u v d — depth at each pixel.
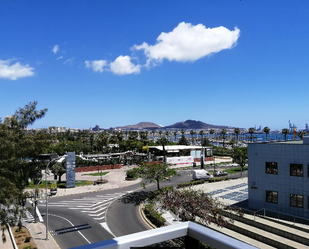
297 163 25.70
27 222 28.91
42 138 20.77
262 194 28.12
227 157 98.94
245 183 46.53
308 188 24.95
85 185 50.00
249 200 29.17
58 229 26.58
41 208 34.59
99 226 27.33
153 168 39.00
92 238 24.20
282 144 26.70
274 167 27.30
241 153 55.59
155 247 4.88
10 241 23.31
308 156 25.02
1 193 16.77
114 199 38.97
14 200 18.39
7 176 18.02
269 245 21.48
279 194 26.86
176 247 5.07
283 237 21.94
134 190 45.38
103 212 32.38
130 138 118.31
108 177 59.03
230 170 67.81
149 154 86.38
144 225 27.55
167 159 78.38
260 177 28.28
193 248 5.23
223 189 40.75
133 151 95.69
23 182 19.98
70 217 30.53
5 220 18.36
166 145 96.19
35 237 24.45
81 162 68.56
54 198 40.12
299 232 21.81
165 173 39.00
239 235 23.58
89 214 31.64
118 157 80.06
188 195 24.12
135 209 33.47
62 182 51.84
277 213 26.75
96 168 68.88
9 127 19.89
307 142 27.50
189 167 74.19
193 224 5.34
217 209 23.02
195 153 89.19
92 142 116.69
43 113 21.50
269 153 27.61
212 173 62.34
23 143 19.28
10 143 17.91
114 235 24.89
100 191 44.97
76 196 41.28
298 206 25.61
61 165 52.41
